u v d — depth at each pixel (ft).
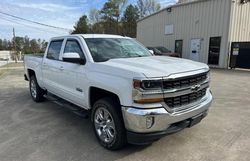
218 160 10.85
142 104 9.92
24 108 19.76
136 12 198.80
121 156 11.33
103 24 209.87
